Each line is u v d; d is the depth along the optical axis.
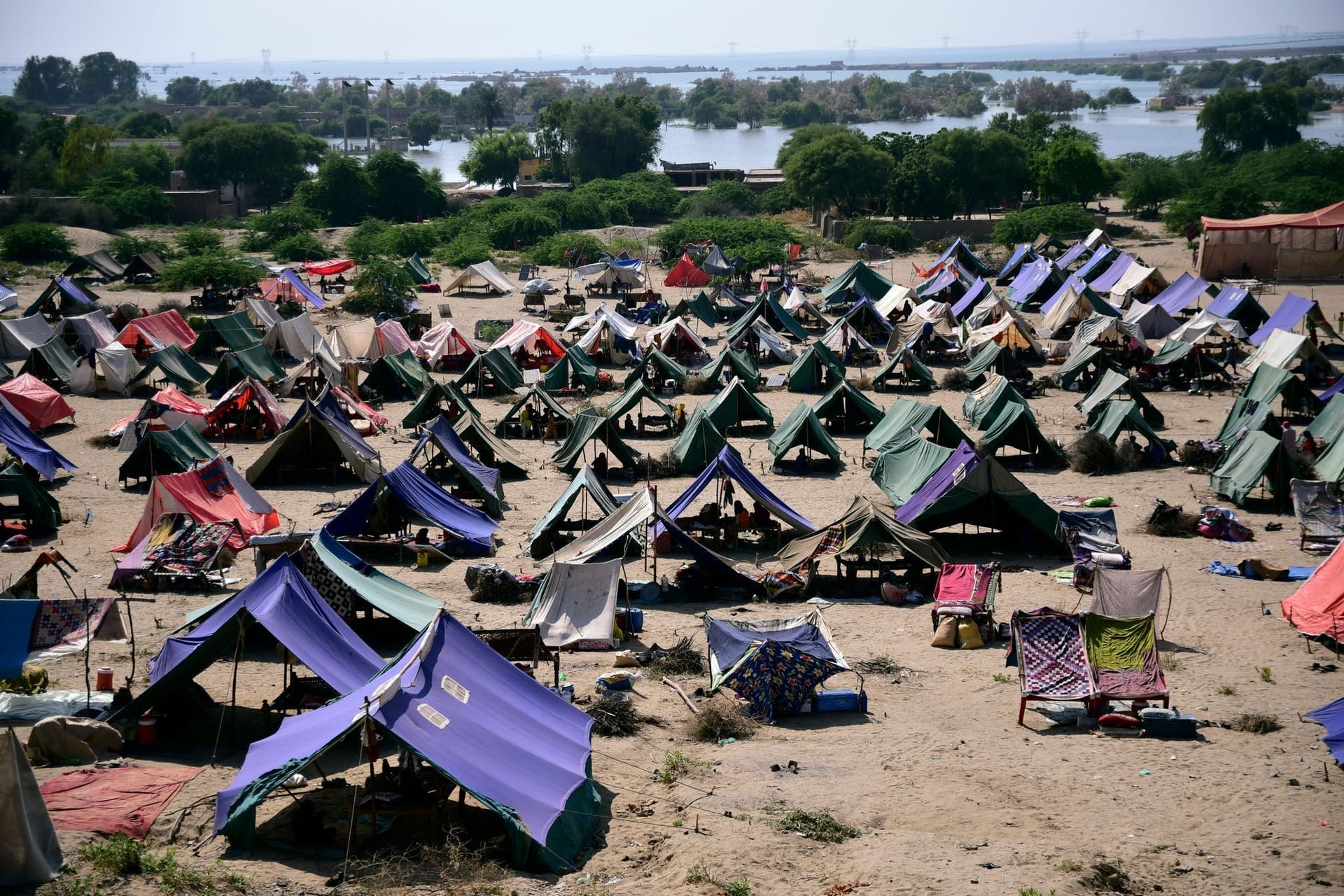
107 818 20.62
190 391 64.38
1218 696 28.34
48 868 18.62
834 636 32.75
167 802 21.50
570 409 61.12
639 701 27.94
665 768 24.20
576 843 20.70
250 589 26.73
